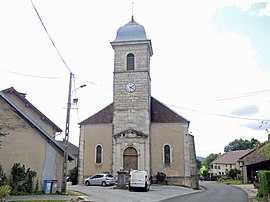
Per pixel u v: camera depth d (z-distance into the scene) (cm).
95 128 3212
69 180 3403
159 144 3098
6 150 1739
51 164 1886
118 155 2995
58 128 2617
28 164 1798
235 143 9800
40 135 1873
